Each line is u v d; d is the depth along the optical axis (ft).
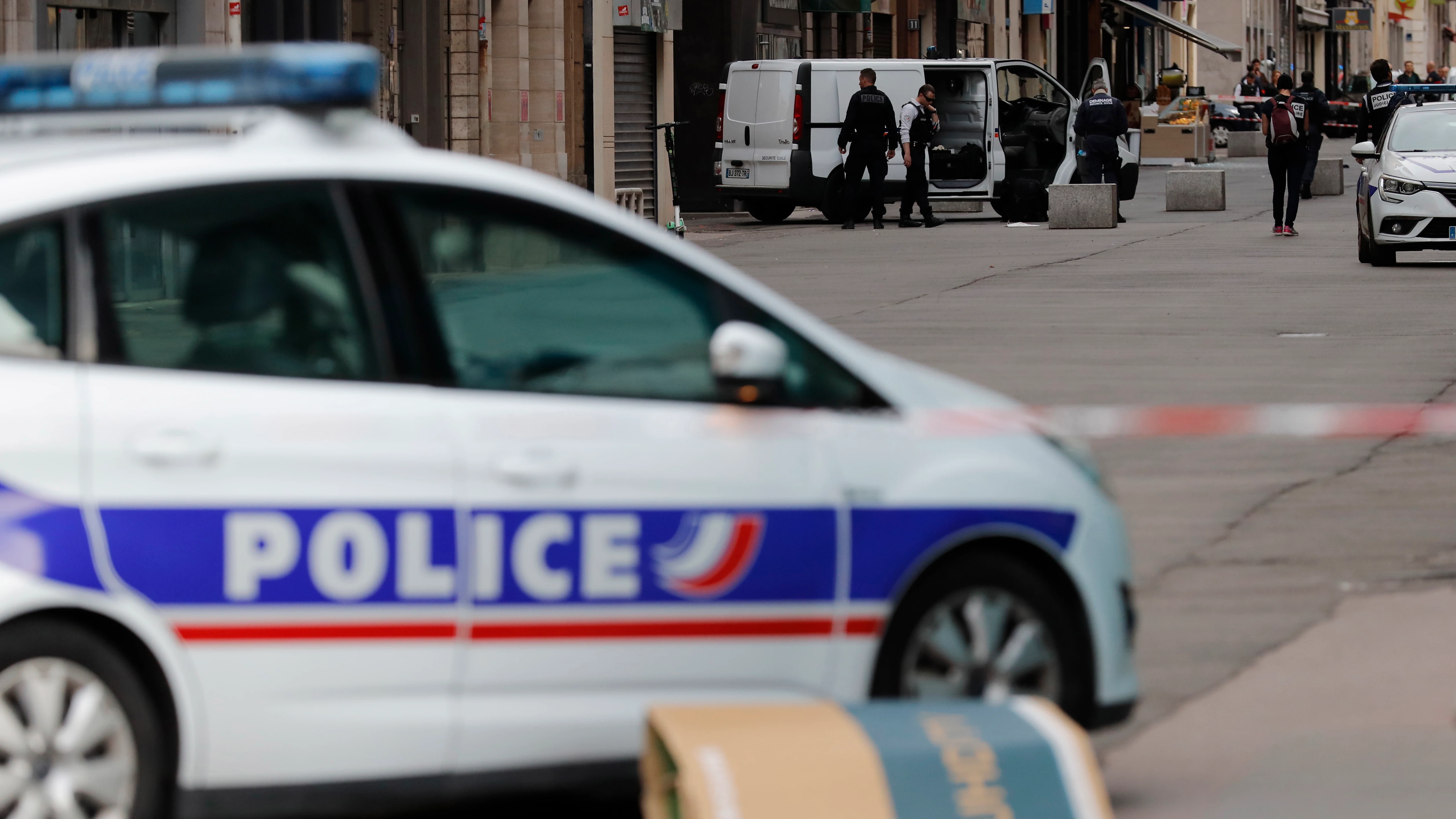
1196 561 69.21
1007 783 38.19
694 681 40.32
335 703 37.68
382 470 37.81
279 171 38.37
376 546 37.70
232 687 36.96
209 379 37.22
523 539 38.75
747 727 38.32
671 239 41.63
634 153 269.23
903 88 257.34
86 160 37.52
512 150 227.61
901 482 41.83
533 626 38.88
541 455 38.91
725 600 40.29
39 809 35.91
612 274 40.78
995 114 256.73
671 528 39.81
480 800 44.60
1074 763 38.96
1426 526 74.43
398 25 205.98
